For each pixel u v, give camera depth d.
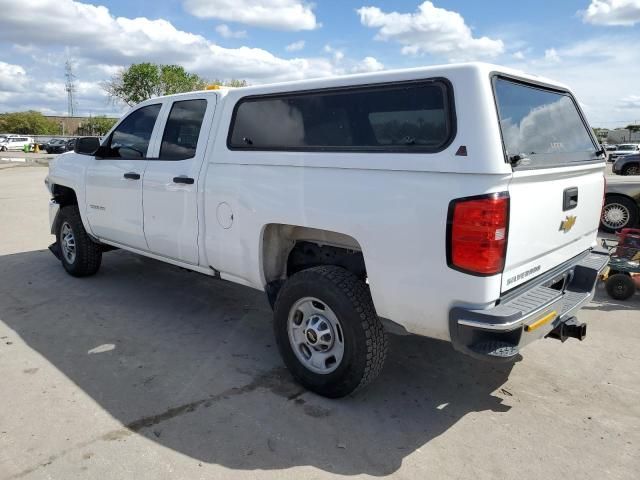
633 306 5.38
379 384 3.74
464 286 2.75
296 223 3.43
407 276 2.95
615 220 9.14
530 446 3.04
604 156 4.14
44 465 2.75
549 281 3.31
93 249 5.88
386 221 2.98
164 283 5.96
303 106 3.45
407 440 3.07
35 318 4.82
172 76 46.38
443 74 2.82
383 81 3.06
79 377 3.71
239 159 3.78
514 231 2.81
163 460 2.82
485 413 3.38
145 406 3.35
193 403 3.40
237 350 4.25
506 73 2.99
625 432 3.19
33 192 14.73
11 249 7.52
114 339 4.40
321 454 2.92
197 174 4.11
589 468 2.85
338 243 3.66
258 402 3.44
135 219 4.85
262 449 2.94
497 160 2.62
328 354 3.45
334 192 3.20
